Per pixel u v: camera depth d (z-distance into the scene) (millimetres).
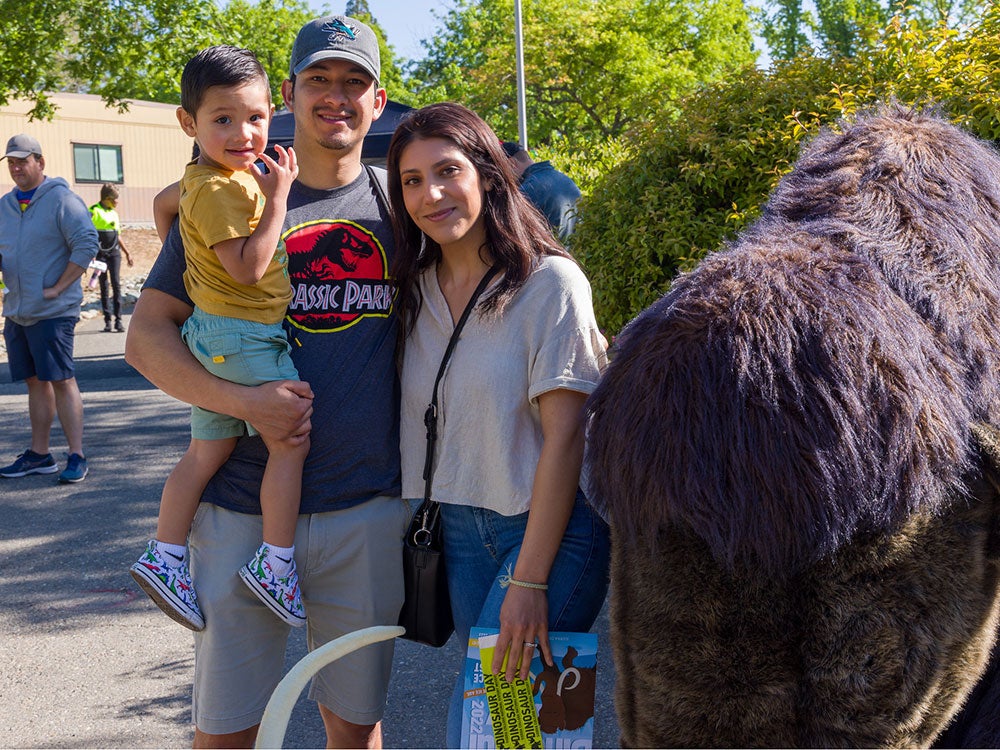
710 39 26938
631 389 1440
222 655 2354
